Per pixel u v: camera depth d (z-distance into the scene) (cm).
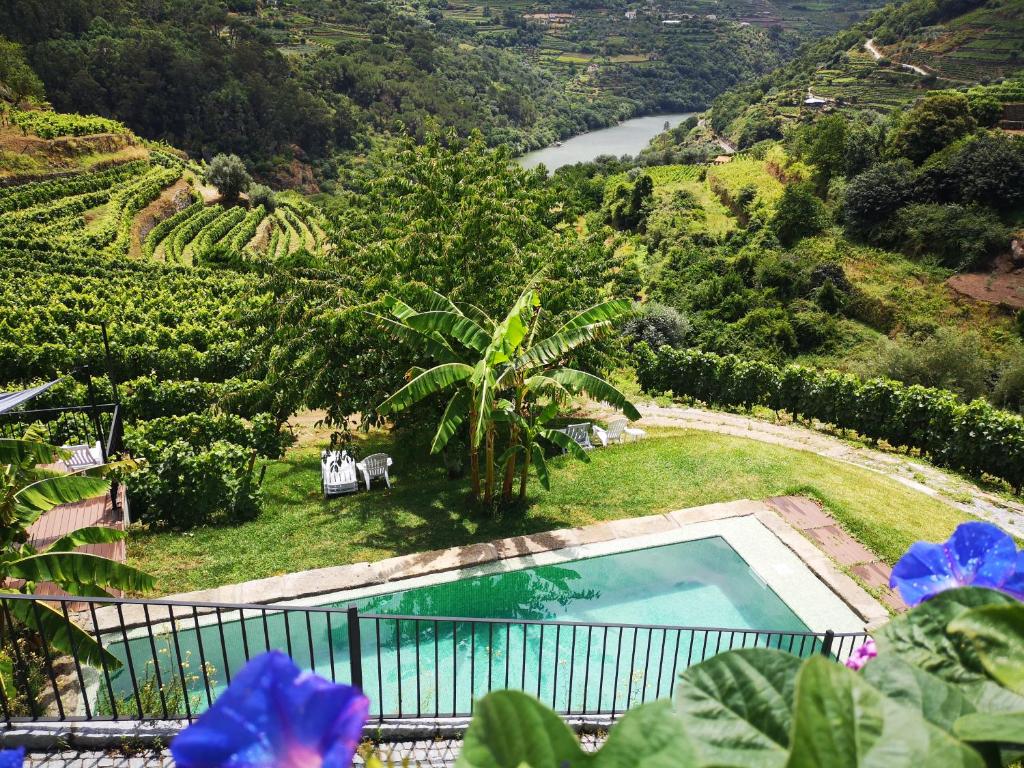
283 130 11262
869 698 85
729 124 13388
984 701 101
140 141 7688
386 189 1986
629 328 3703
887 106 10650
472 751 81
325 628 930
